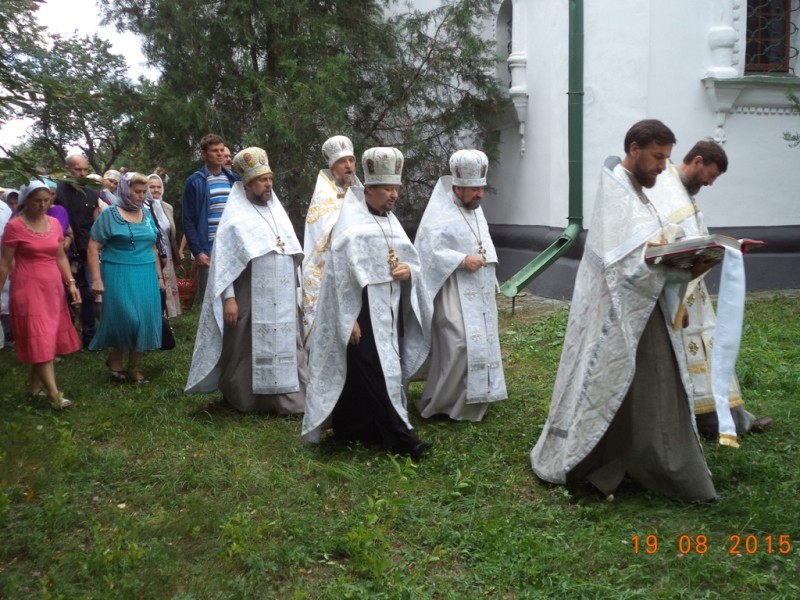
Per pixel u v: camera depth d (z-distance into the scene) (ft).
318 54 39.83
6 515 14.32
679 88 34.47
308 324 22.17
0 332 27.27
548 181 38.22
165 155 41.70
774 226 36.17
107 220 23.03
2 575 12.28
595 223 14.65
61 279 22.22
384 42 42.29
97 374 25.14
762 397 20.77
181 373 24.90
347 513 14.49
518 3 39.47
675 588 11.57
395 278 17.31
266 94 38.52
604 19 34.06
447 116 42.11
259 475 15.92
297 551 12.75
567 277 35.96
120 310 23.11
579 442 14.48
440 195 20.65
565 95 35.96
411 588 11.66
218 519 14.02
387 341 17.25
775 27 36.09
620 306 14.03
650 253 13.75
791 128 35.76
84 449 17.53
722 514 13.93
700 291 17.58
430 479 15.90
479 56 41.70
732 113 35.12
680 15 34.09
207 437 18.65
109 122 41.22
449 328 19.70
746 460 16.07
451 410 19.84
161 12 39.81
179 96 40.22
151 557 12.56
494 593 11.74
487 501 14.79
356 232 17.17
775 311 30.96
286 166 39.22
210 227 26.86
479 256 19.95
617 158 15.12
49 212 27.81
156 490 15.60
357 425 17.67
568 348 15.20
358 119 43.27
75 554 12.85
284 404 20.61
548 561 12.36
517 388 22.53
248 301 20.67
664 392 14.19
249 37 38.81
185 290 37.09
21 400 22.00
